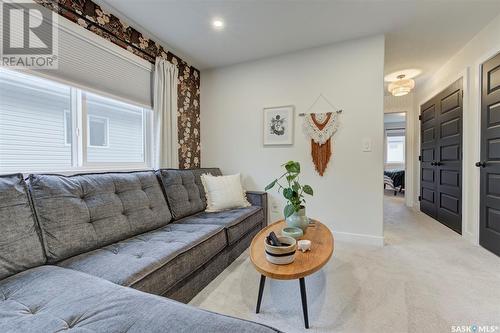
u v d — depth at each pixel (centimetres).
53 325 72
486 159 233
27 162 161
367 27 233
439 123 336
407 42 263
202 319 73
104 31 202
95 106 207
